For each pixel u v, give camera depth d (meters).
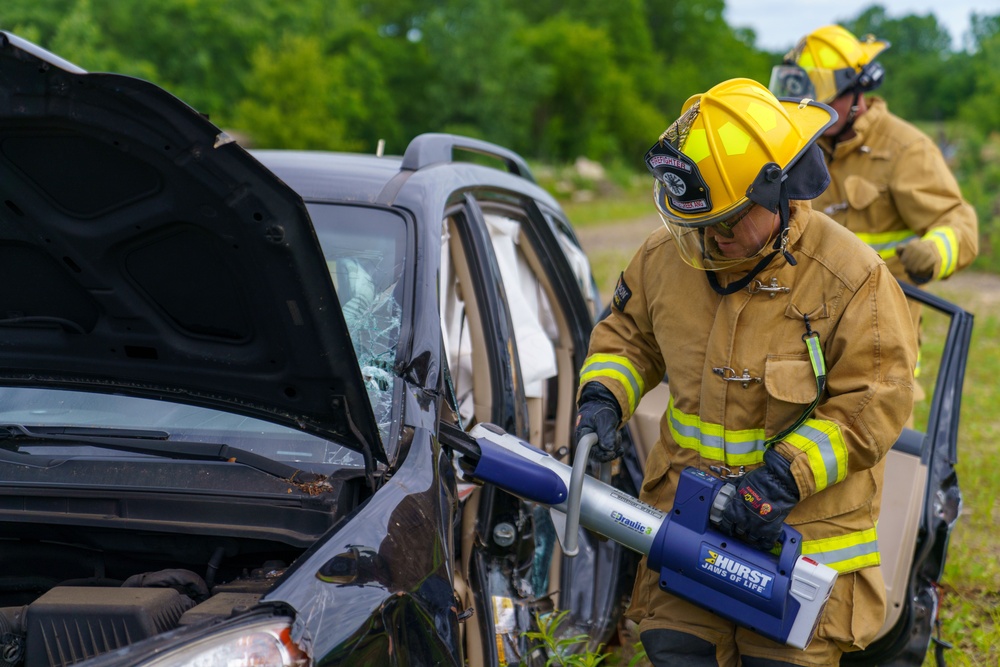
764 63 98.38
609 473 2.78
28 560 2.16
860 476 2.33
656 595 2.46
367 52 48.31
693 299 2.32
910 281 4.09
